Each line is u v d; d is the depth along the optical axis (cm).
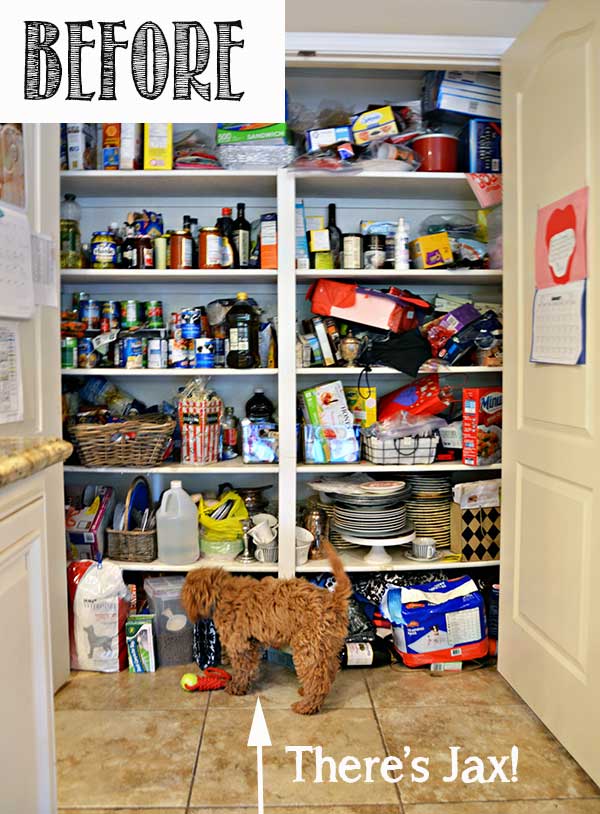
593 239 164
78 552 246
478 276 250
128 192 263
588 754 166
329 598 202
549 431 190
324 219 274
